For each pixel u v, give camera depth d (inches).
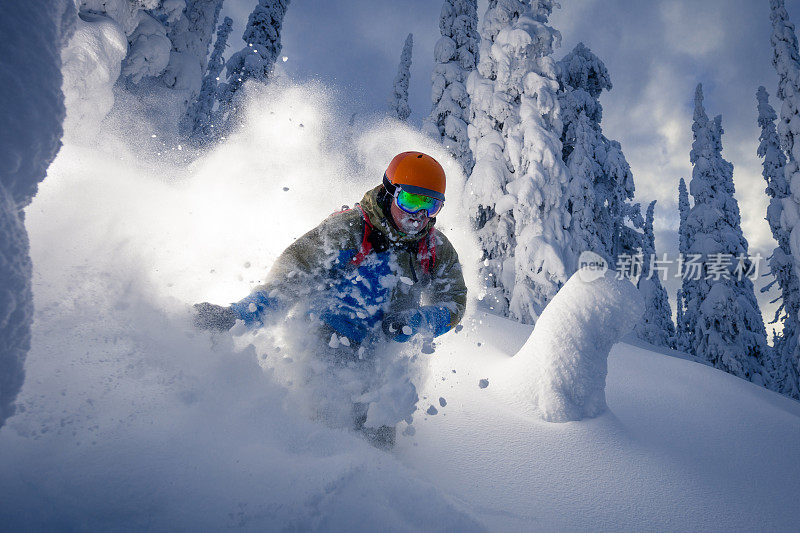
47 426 48.7
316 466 56.9
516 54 462.6
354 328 86.2
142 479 45.9
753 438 124.1
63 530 38.5
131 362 62.3
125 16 134.7
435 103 696.4
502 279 482.6
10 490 40.1
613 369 163.3
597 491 86.5
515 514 76.0
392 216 87.8
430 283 98.3
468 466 87.6
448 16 711.1
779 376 743.1
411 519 54.8
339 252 87.7
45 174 40.7
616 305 114.7
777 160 800.3
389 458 67.1
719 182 881.5
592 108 721.6
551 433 103.0
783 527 85.7
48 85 39.0
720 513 87.0
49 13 39.4
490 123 501.4
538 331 122.8
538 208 447.5
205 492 47.3
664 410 134.7
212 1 465.1
